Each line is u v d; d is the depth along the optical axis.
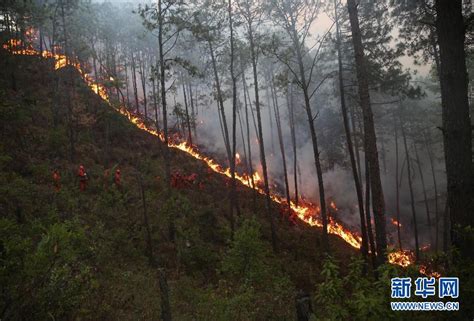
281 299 9.27
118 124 25.33
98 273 9.65
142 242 13.26
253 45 19.59
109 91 34.81
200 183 22.34
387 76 16.84
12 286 4.28
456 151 4.86
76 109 24.66
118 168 20.77
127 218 14.86
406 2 16.58
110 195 15.80
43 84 26.50
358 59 9.61
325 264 3.89
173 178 20.55
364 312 3.16
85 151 20.84
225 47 21.08
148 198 17.12
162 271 6.57
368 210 17.06
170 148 27.36
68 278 5.22
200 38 17.88
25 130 18.34
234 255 11.01
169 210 14.53
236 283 11.06
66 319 5.97
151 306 8.41
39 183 14.87
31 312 4.46
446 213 17.67
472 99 22.16
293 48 18.70
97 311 7.20
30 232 6.42
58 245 4.61
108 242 11.97
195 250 13.02
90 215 13.81
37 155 17.44
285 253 16.89
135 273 10.86
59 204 13.41
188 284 10.52
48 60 29.31
